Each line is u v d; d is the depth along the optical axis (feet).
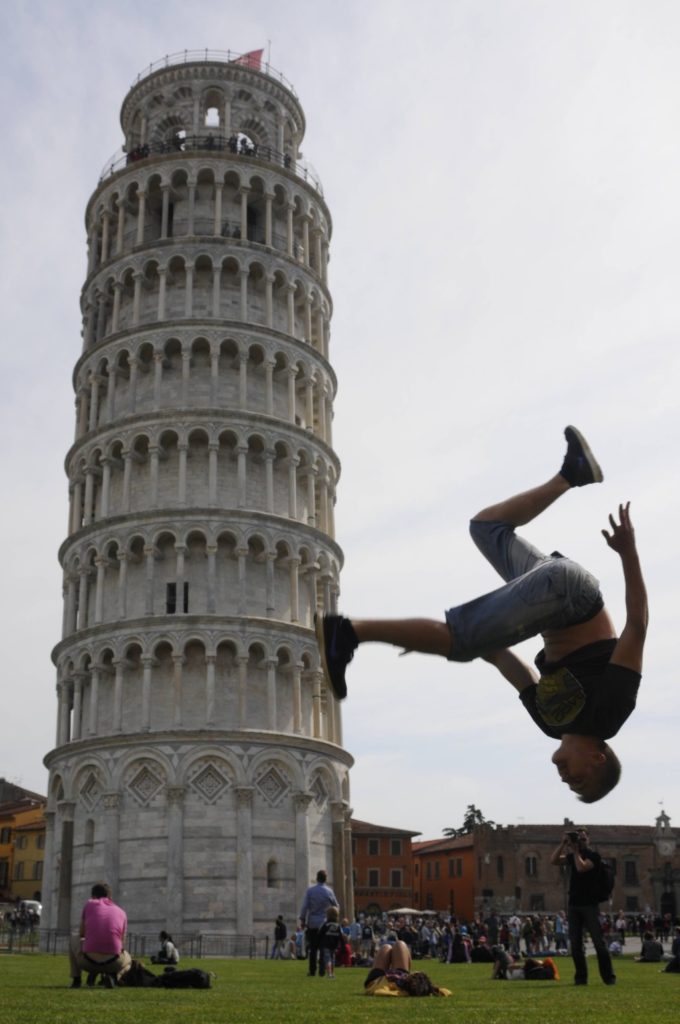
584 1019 32.86
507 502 21.66
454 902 433.07
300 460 243.60
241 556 226.58
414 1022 32.19
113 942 63.05
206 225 255.09
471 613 18.84
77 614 238.89
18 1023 31.04
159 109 274.36
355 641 18.71
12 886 451.94
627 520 18.84
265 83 274.77
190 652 220.43
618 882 425.28
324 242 276.00
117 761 211.61
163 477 234.38
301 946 179.01
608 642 19.56
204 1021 32.42
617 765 20.16
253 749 212.23
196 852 205.46
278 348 247.09
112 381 245.45
